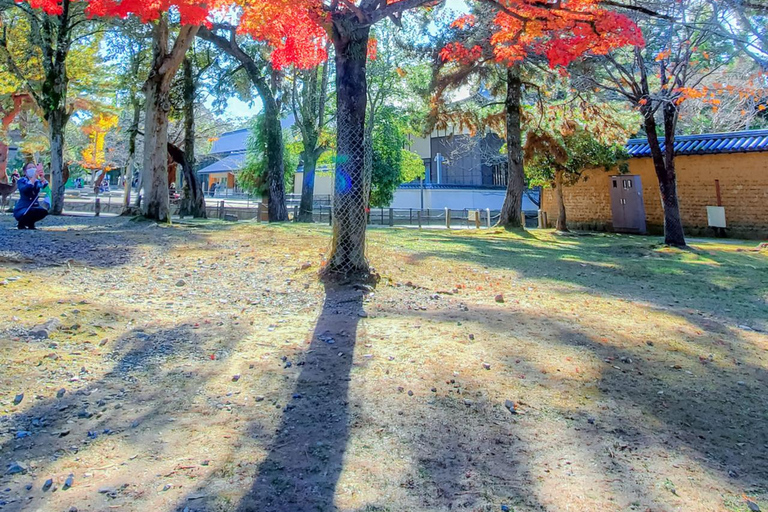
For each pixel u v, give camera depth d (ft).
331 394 10.56
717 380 12.51
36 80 67.87
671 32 33.14
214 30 58.95
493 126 67.31
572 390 11.30
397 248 33.12
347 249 20.99
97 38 70.95
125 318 14.84
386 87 83.82
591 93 53.21
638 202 66.49
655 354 14.17
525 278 25.84
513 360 12.96
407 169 110.01
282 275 22.03
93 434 8.56
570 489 7.50
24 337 12.25
